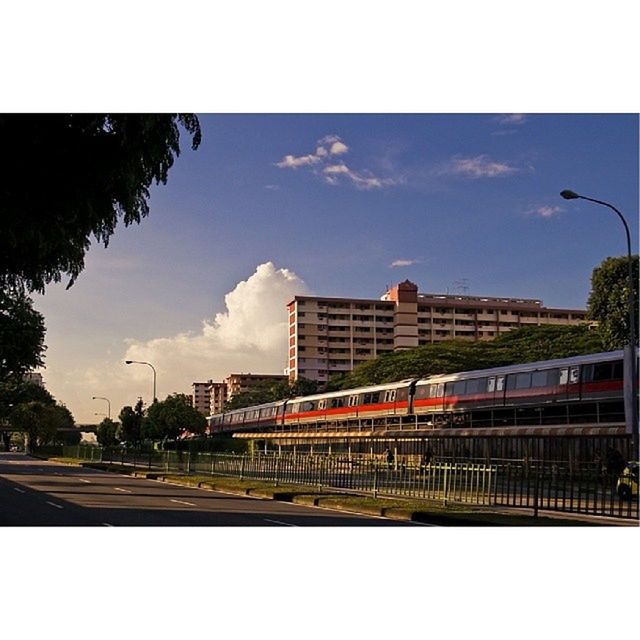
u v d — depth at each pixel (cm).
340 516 2116
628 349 3039
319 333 14300
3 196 1484
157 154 1559
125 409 9394
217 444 6994
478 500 2328
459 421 4469
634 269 5378
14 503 2477
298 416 6744
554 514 2058
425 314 14375
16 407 10425
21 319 4856
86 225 1634
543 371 3784
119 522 1897
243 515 2108
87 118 1463
